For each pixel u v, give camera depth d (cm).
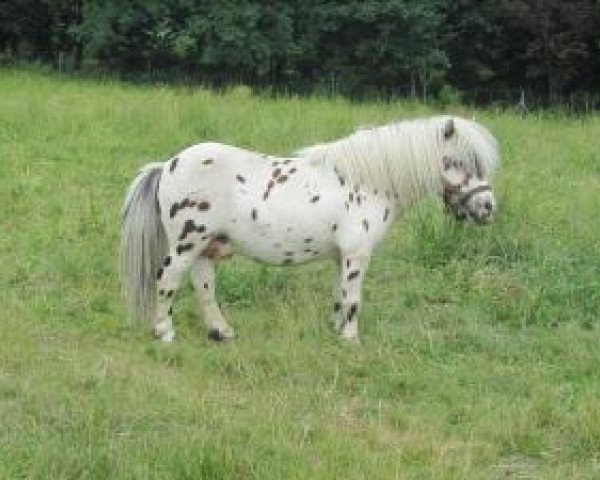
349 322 1120
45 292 1238
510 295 1255
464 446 877
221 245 1105
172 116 2192
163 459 803
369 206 1103
